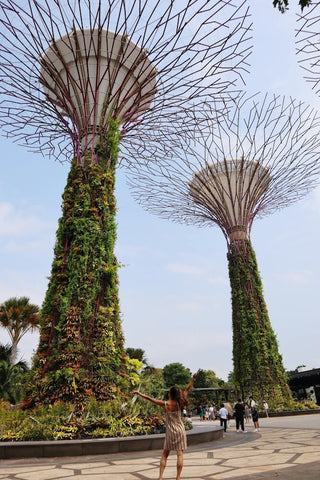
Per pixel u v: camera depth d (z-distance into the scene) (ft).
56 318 36.55
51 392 33.04
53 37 37.96
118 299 39.04
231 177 81.92
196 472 18.16
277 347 77.71
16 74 40.81
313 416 66.64
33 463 23.49
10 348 80.28
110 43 47.21
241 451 26.61
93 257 38.47
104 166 43.78
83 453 25.59
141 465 21.67
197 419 97.14
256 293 81.25
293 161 72.28
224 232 84.28
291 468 17.49
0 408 33.04
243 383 75.25
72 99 47.57
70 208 41.29
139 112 48.39
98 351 34.81
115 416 30.89
